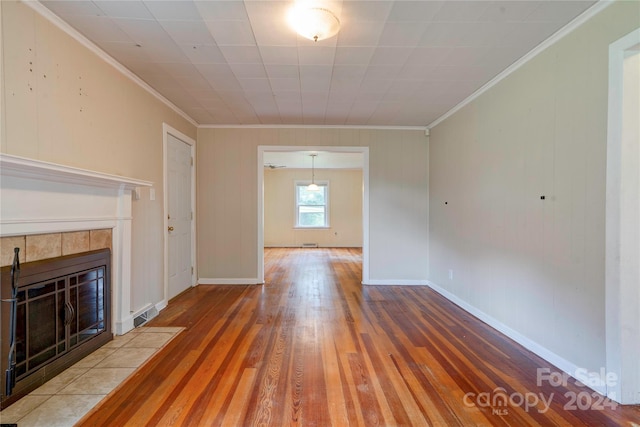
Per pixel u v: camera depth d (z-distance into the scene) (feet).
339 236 31.58
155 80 9.89
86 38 7.41
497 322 9.52
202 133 15.06
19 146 5.90
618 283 5.83
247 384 6.47
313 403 5.87
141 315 9.91
